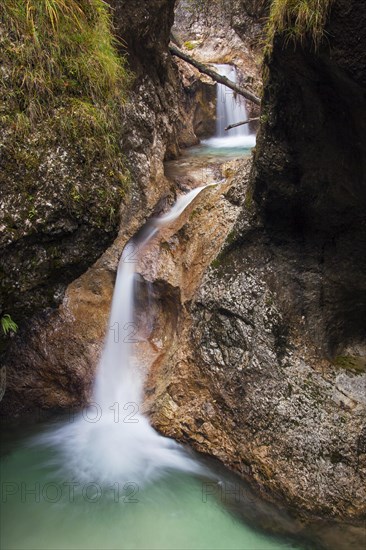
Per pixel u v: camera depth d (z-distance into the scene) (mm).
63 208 2561
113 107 2906
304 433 3746
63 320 5078
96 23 2896
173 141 7238
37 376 4883
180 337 4801
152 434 4500
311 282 4070
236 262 4355
